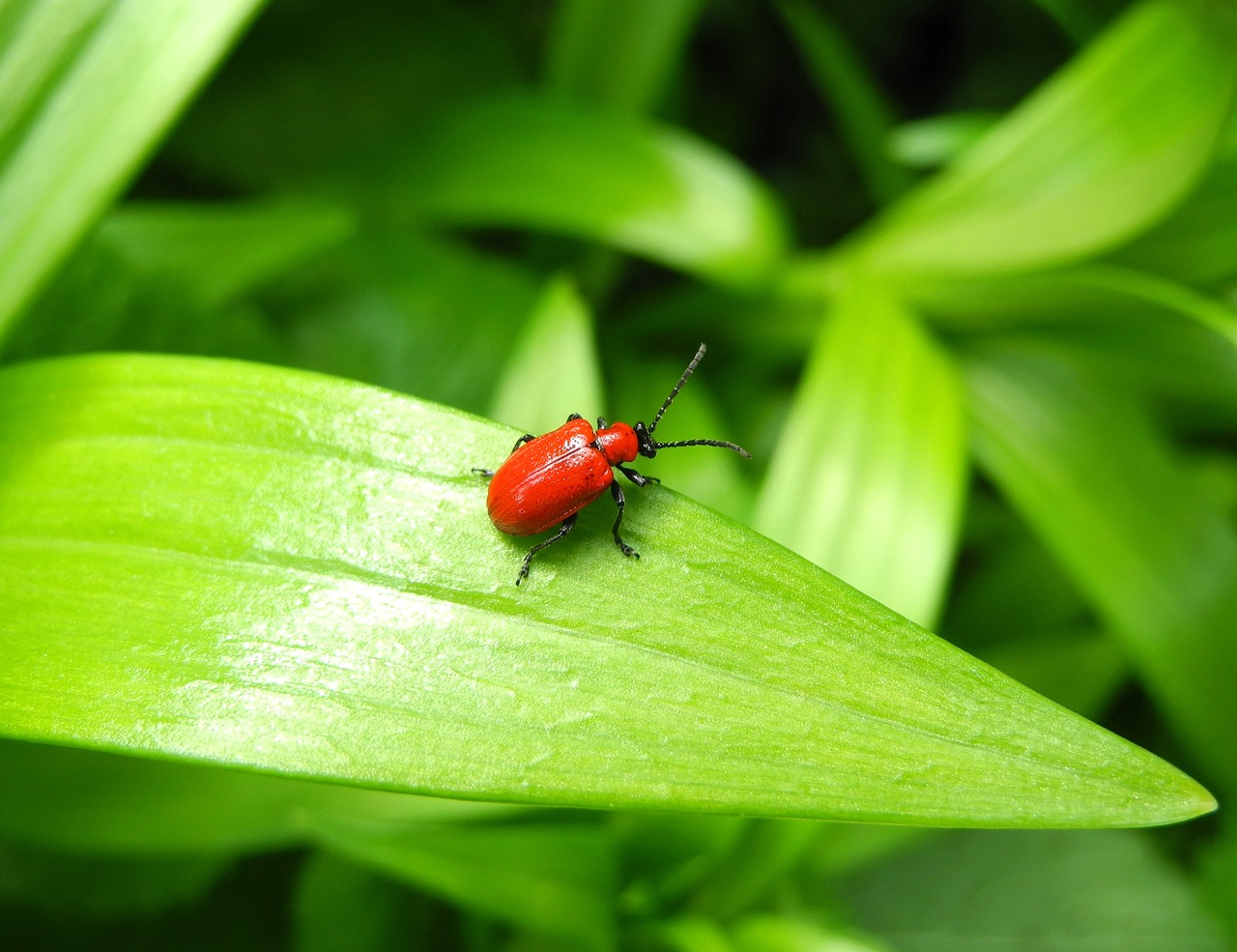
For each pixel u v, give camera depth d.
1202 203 0.19
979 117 0.23
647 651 0.16
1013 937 0.20
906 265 0.20
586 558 0.16
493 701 0.16
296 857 0.20
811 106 0.32
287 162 0.25
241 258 0.19
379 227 0.22
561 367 0.18
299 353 0.20
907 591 0.18
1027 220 0.19
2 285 0.16
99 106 0.17
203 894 0.19
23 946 0.19
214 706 0.15
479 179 0.20
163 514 0.16
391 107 0.26
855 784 0.15
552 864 0.17
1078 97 0.19
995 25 0.31
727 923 0.18
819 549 0.18
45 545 0.16
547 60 0.23
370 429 0.16
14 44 0.17
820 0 0.31
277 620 0.16
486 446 0.16
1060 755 0.15
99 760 0.17
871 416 0.18
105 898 0.19
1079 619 0.21
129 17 0.17
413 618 0.16
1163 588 0.19
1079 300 0.20
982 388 0.20
